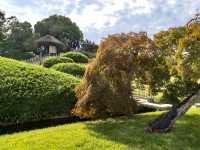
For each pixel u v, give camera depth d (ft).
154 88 38.52
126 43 35.83
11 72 44.06
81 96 36.73
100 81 34.94
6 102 39.22
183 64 34.19
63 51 199.00
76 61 115.03
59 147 27.53
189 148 28.58
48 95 42.65
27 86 42.29
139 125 34.99
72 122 44.01
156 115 41.55
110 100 35.32
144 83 38.09
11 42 195.72
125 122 36.86
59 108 43.29
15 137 31.24
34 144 28.40
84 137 30.17
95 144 28.30
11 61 49.06
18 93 40.57
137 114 43.91
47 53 184.55
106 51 35.01
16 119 39.52
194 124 35.22
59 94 43.68
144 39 36.68
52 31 257.34
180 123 35.47
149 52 36.24
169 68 37.09
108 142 28.84
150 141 29.45
